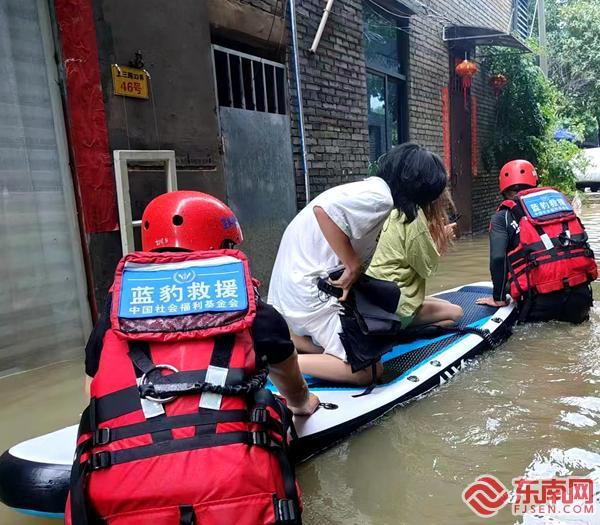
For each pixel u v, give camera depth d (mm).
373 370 2496
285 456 1416
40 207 3332
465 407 2496
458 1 8789
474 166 9500
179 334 1407
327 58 5699
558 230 3484
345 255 2301
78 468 1328
